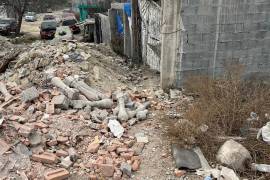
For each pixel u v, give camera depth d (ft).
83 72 28.19
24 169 16.37
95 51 36.94
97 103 23.04
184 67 26.84
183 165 17.06
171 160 17.87
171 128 19.86
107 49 42.75
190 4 25.32
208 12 25.86
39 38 81.92
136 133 20.33
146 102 24.59
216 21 26.27
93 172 16.75
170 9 25.40
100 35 58.59
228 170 16.30
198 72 27.30
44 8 156.56
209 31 26.40
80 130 19.80
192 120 20.13
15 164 16.52
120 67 35.45
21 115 20.83
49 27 80.84
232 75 24.82
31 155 17.22
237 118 19.93
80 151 18.33
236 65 26.43
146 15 35.29
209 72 27.53
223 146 17.70
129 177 16.67
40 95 23.21
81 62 29.89
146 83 31.12
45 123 19.93
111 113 22.61
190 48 26.45
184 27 25.75
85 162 17.47
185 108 23.34
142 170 17.21
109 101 23.22
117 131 19.92
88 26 67.46
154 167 17.42
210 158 17.69
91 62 30.89
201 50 26.73
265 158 17.37
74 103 22.93
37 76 26.76
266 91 24.34
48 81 25.54
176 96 25.89
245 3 26.50
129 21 40.29
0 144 17.44
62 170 16.35
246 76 28.58
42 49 31.99
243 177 16.48
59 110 21.74
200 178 16.51
